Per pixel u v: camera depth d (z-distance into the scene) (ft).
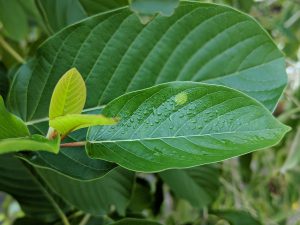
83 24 0.82
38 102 0.84
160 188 1.63
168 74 0.85
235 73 0.87
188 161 0.64
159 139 0.67
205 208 1.57
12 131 0.62
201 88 0.66
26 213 1.25
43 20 1.13
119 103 0.69
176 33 0.84
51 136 0.62
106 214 1.23
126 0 0.98
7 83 1.04
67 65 0.83
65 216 1.29
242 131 0.63
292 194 2.04
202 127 0.65
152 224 0.98
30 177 1.20
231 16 0.84
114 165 0.72
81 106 0.62
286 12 2.06
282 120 1.82
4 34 1.69
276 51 0.86
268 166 2.06
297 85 1.92
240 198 1.89
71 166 0.72
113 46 0.83
